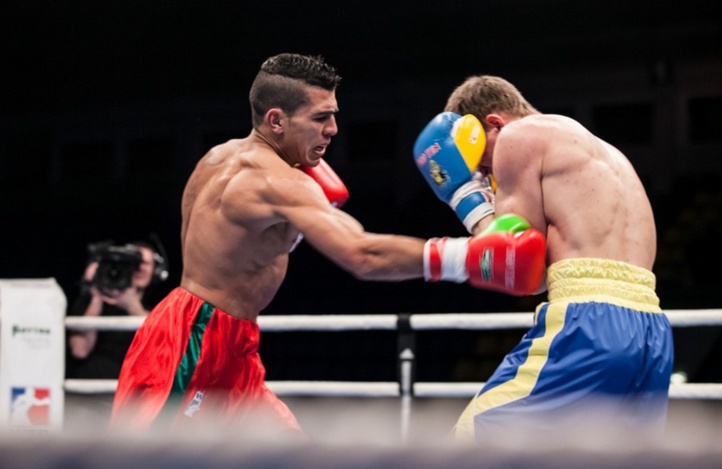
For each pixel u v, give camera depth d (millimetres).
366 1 9469
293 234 2387
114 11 9891
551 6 9102
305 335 8508
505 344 7965
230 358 2318
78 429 633
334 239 2000
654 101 8797
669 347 2061
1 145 10711
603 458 562
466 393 3375
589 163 2135
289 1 9664
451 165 2264
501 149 2176
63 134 10484
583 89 9023
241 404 2342
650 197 8742
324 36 9727
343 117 9680
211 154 2477
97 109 10328
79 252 9812
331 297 8602
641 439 605
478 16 9266
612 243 2078
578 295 2014
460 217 2264
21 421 3539
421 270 1948
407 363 3438
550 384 1959
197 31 9875
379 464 571
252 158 2250
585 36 9039
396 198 9289
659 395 2025
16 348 3568
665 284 8148
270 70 2320
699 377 6930
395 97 9461
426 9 9406
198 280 2352
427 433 655
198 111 9914
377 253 1960
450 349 8078
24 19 10031
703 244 8266
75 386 3668
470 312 8180
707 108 8688
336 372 8180
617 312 1987
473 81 2453
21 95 10523
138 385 2273
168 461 585
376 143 9594
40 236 10094
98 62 10195
